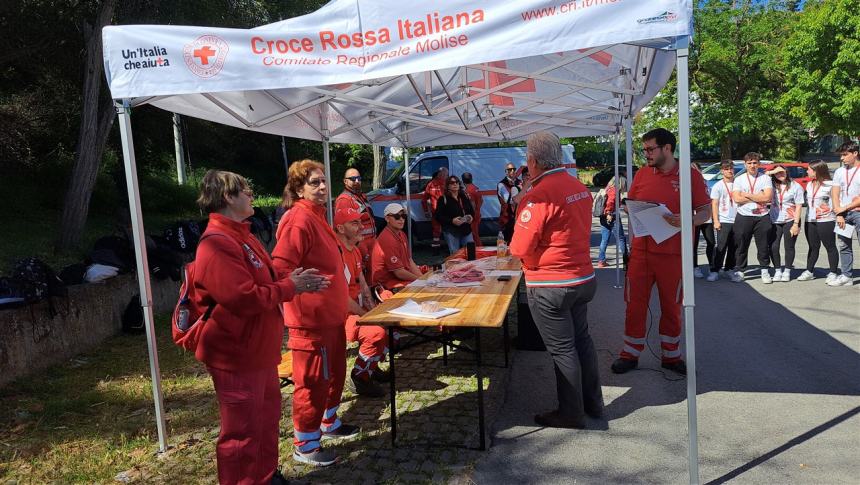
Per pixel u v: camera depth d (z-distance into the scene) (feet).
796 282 26.76
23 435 13.60
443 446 12.10
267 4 40.96
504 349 17.89
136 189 12.41
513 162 44.06
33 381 16.84
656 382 15.34
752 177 26.50
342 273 11.43
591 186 96.37
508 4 9.96
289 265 10.55
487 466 11.22
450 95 18.61
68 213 29.58
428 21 10.32
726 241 27.58
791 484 10.15
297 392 11.38
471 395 14.99
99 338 20.88
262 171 97.19
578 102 23.91
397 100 20.47
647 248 15.46
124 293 22.67
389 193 43.06
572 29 9.69
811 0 70.79
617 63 18.63
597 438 12.24
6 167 40.78
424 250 43.09
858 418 12.65
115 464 12.16
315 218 11.02
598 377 13.23
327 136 22.24
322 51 10.78
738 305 22.95
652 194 15.06
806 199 26.55
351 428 12.79
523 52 9.91
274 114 16.65
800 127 105.50
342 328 11.82
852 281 25.70
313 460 11.44
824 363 16.15
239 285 8.54
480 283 15.37
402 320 11.39
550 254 11.90
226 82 11.14
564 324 12.28
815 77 65.51
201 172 76.33
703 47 71.97
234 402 9.04
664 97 74.23
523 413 13.71
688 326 10.08
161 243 27.61
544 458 11.45
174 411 14.93
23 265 17.74
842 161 24.91
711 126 75.77
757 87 75.20
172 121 45.98
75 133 41.83
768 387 14.65
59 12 33.91
